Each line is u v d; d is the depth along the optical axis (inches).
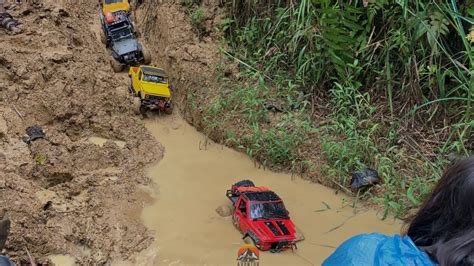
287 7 258.4
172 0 296.8
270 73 261.3
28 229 172.4
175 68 273.1
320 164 219.0
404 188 205.8
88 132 237.5
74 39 281.9
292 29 254.1
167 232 187.0
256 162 230.1
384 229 190.7
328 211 200.5
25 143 214.5
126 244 180.2
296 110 244.7
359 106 234.4
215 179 218.7
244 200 186.2
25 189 188.5
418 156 218.4
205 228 189.6
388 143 223.0
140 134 242.7
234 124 241.0
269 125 238.4
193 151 237.9
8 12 286.4
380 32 237.0
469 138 217.0
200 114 249.3
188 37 280.7
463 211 62.3
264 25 268.5
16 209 176.6
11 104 232.1
